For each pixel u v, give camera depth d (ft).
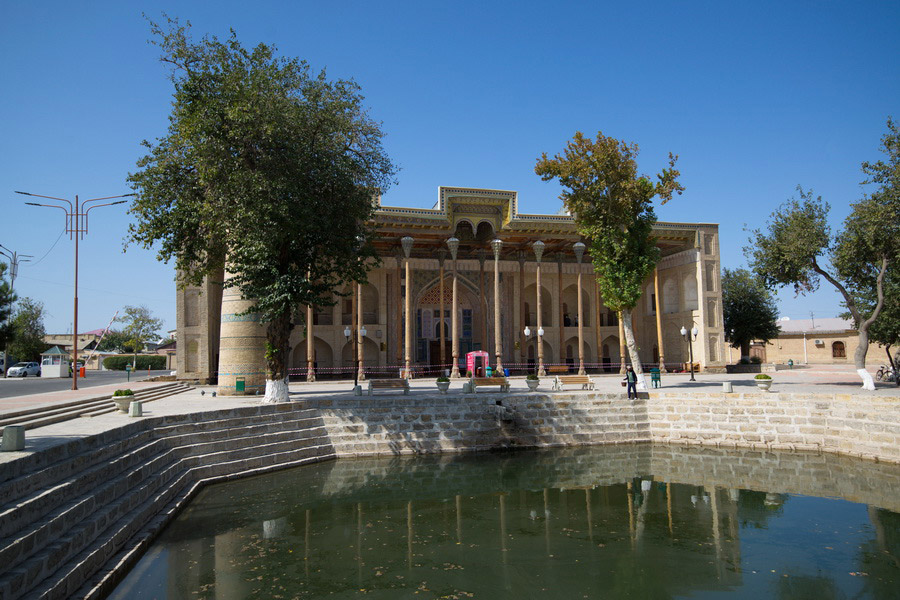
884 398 41.50
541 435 48.11
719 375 87.45
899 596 20.02
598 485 36.17
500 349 80.07
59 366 106.83
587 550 24.90
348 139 48.11
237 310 56.29
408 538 26.40
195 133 39.91
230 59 42.83
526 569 22.74
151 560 23.25
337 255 48.52
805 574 22.08
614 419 50.11
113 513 23.45
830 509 30.53
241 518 29.07
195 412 37.17
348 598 19.95
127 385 66.33
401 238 81.82
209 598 19.79
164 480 30.19
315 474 38.27
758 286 66.28
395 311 93.25
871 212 52.29
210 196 42.47
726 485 35.94
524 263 99.60
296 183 41.91
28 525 18.42
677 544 25.55
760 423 47.21
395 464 41.57
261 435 39.65
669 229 93.45
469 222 85.25
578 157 57.62
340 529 27.55
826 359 138.82
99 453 25.57
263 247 41.29
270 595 20.11
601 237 58.44
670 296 101.35
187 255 47.52
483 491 34.78
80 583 19.24
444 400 46.70
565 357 96.37
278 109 41.29
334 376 87.71
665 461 43.09
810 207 60.44
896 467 39.55
